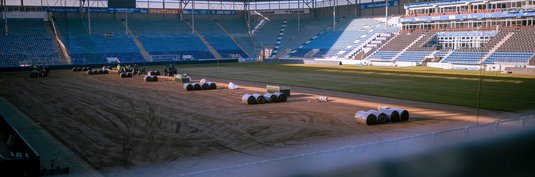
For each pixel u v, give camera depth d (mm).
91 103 34250
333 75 58594
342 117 27375
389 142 15445
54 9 90062
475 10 78000
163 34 98750
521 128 18625
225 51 99188
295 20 110000
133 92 41062
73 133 23734
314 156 14016
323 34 100562
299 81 50906
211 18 109375
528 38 68875
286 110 30141
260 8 112125
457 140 16312
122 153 19609
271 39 105688
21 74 65188
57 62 80375
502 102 32500
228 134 23016
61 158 18922
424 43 81000
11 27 84750
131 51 90062
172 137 22500
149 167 17484
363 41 90625
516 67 59594
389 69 68312
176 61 86438
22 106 33438
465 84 45250
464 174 12984
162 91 41750
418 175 12461
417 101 33688
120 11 97875
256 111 29797
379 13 98375
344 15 104750
